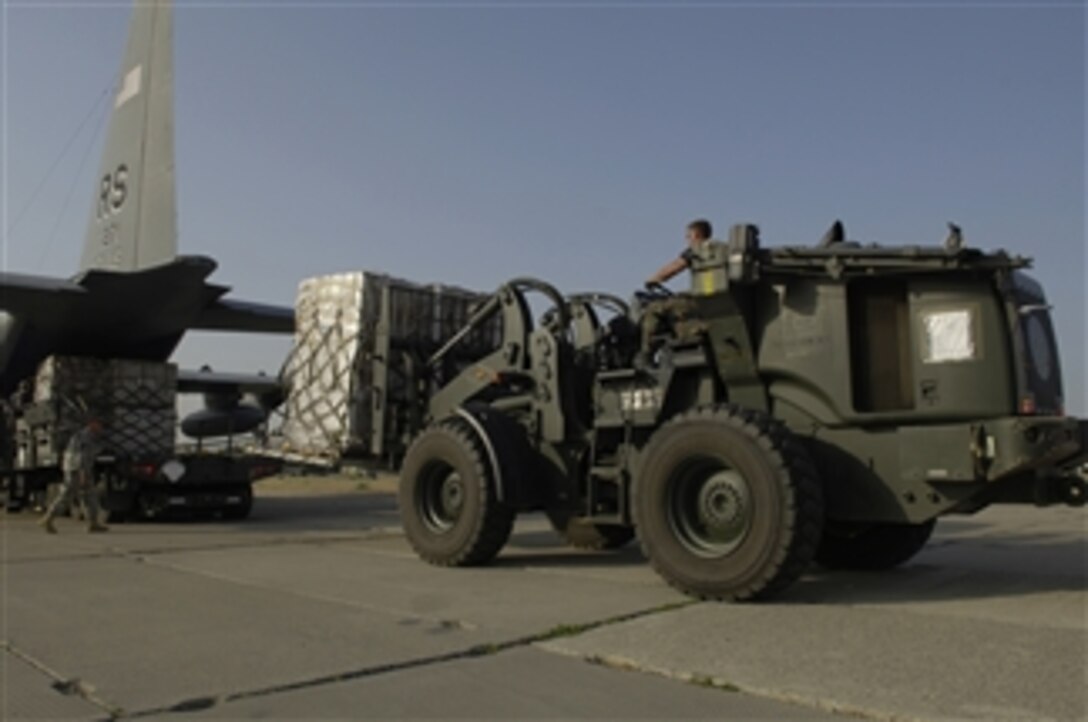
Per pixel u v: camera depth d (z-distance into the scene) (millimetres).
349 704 3633
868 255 5637
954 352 5492
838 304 5863
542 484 7637
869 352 5816
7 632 4965
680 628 4879
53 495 14141
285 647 4543
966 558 8047
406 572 7176
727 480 5707
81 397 14164
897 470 5668
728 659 4219
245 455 13648
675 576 5762
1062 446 5227
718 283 5977
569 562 7812
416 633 4832
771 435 5453
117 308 14211
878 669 4016
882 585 6395
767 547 5367
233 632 4898
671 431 5895
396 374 8852
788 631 4785
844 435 5887
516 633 4789
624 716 3461
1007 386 5367
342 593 6129
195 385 20703
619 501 6934
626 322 7430
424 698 3699
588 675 4031
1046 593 6020
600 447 7195
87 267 16938
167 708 3605
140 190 15328
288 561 7898
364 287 8906
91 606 5715
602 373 7113
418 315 9031
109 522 13289
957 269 5434
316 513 14938
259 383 21391
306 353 9297
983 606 5516
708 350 6469
